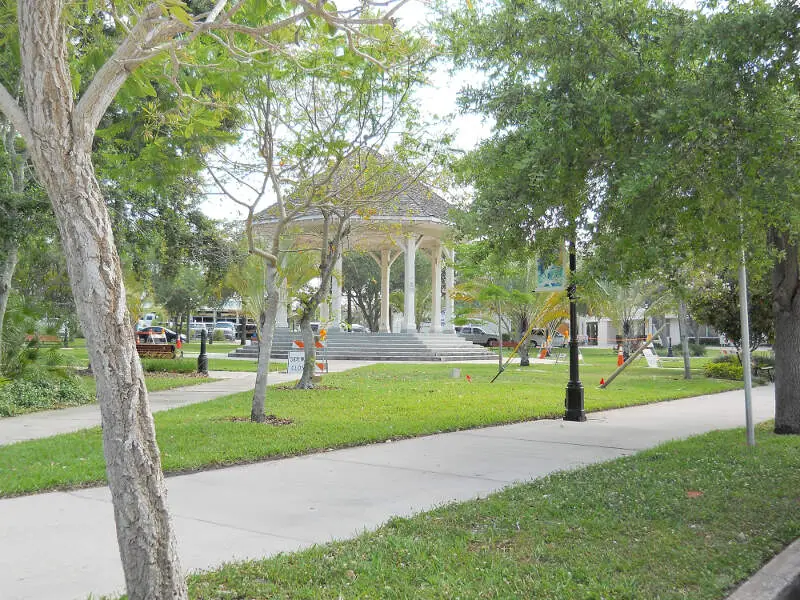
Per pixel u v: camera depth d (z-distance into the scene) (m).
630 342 31.62
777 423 11.44
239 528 5.85
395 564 4.87
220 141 9.89
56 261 17.38
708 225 8.19
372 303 62.84
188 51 6.59
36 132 3.15
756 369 26.09
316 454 9.45
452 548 5.20
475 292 25.62
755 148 7.28
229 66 6.66
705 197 8.08
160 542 3.21
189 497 6.92
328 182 12.17
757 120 7.17
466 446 10.22
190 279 54.53
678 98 7.53
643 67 8.02
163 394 17.41
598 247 9.73
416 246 37.88
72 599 4.28
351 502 6.78
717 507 6.41
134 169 8.75
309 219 27.98
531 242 10.31
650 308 26.70
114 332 3.16
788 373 11.34
